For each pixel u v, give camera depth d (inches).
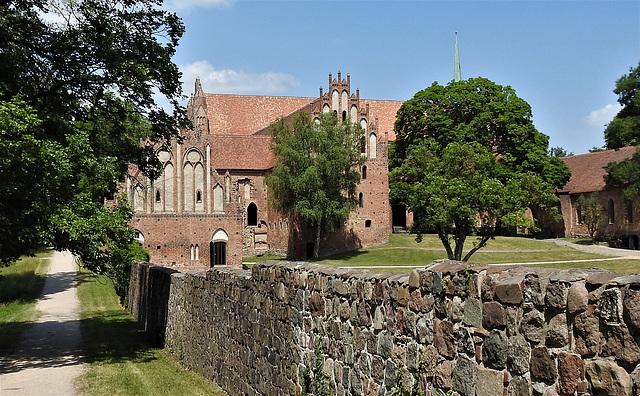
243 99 3535.9
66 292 1587.1
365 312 314.3
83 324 1066.7
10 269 2071.9
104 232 770.2
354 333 324.5
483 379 230.1
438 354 256.7
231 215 2359.7
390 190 2815.0
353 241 2800.2
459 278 244.8
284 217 2847.0
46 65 868.6
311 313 377.4
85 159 749.9
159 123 941.8
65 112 901.2
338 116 2819.9
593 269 199.3
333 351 346.9
